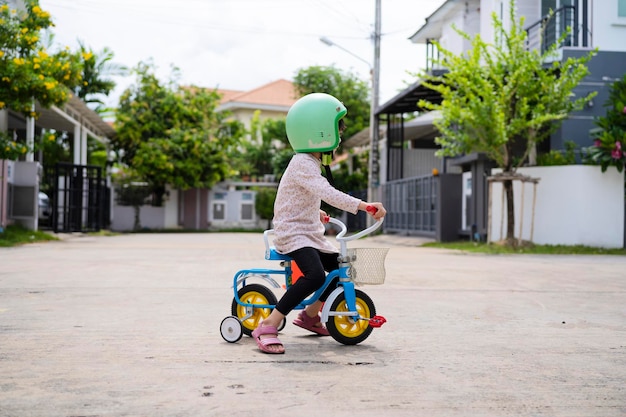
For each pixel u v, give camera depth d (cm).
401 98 2128
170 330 478
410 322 525
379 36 2362
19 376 343
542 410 294
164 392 314
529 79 1431
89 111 2252
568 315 574
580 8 1684
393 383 335
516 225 1580
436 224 1908
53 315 542
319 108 417
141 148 2966
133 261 1099
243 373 353
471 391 323
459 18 2439
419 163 2509
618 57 1614
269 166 3759
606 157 1445
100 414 280
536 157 1581
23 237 1678
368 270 416
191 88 3238
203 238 2170
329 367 368
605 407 300
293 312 567
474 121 1435
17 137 2444
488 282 827
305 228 419
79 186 2208
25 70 1462
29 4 1576
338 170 3400
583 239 1486
